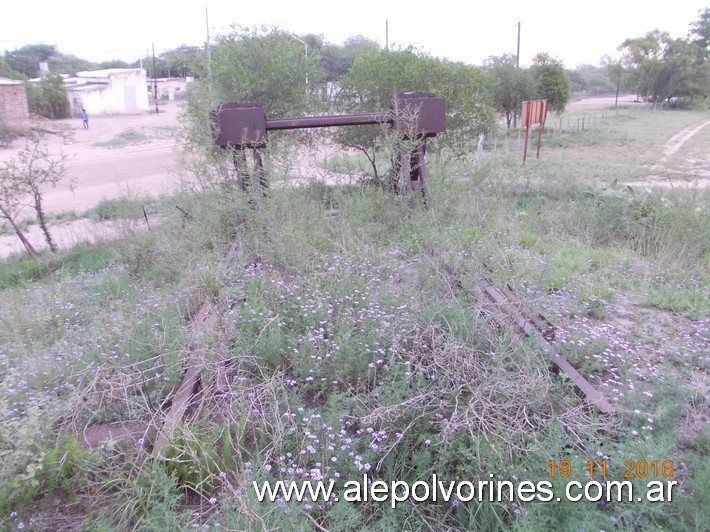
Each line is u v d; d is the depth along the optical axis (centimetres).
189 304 523
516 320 444
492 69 3306
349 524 277
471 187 830
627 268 678
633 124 4009
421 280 531
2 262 952
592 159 2256
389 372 377
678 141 2953
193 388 388
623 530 272
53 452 308
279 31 1230
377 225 740
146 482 299
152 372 401
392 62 1163
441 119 826
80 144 3294
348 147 1261
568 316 516
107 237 1002
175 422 328
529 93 3328
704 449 335
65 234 1225
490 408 338
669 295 583
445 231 623
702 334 494
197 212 750
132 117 5050
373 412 328
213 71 1166
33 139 1112
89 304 596
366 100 1171
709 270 677
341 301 477
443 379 364
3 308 586
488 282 531
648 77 5800
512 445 310
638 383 405
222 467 310
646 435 322
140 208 1064
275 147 818
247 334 437
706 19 7088
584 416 348
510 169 1112
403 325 423
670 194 924
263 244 624
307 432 315
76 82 5906
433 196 744
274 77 1178
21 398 378
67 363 424
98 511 293
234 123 777
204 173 798
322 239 659
